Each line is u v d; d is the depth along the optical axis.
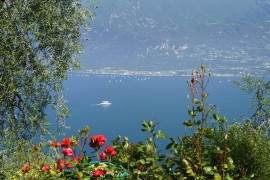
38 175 3.99
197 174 3.79
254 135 4.67
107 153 3.87
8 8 13.19
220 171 3.79
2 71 13.16
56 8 13.57
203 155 3.87
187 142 4.05
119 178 3.77
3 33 12.76
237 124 4.75
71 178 3.76
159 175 3.69
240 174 4.11
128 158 3.85
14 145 12.40
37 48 13.56
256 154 4.32
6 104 13.52
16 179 4.07
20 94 13.49
